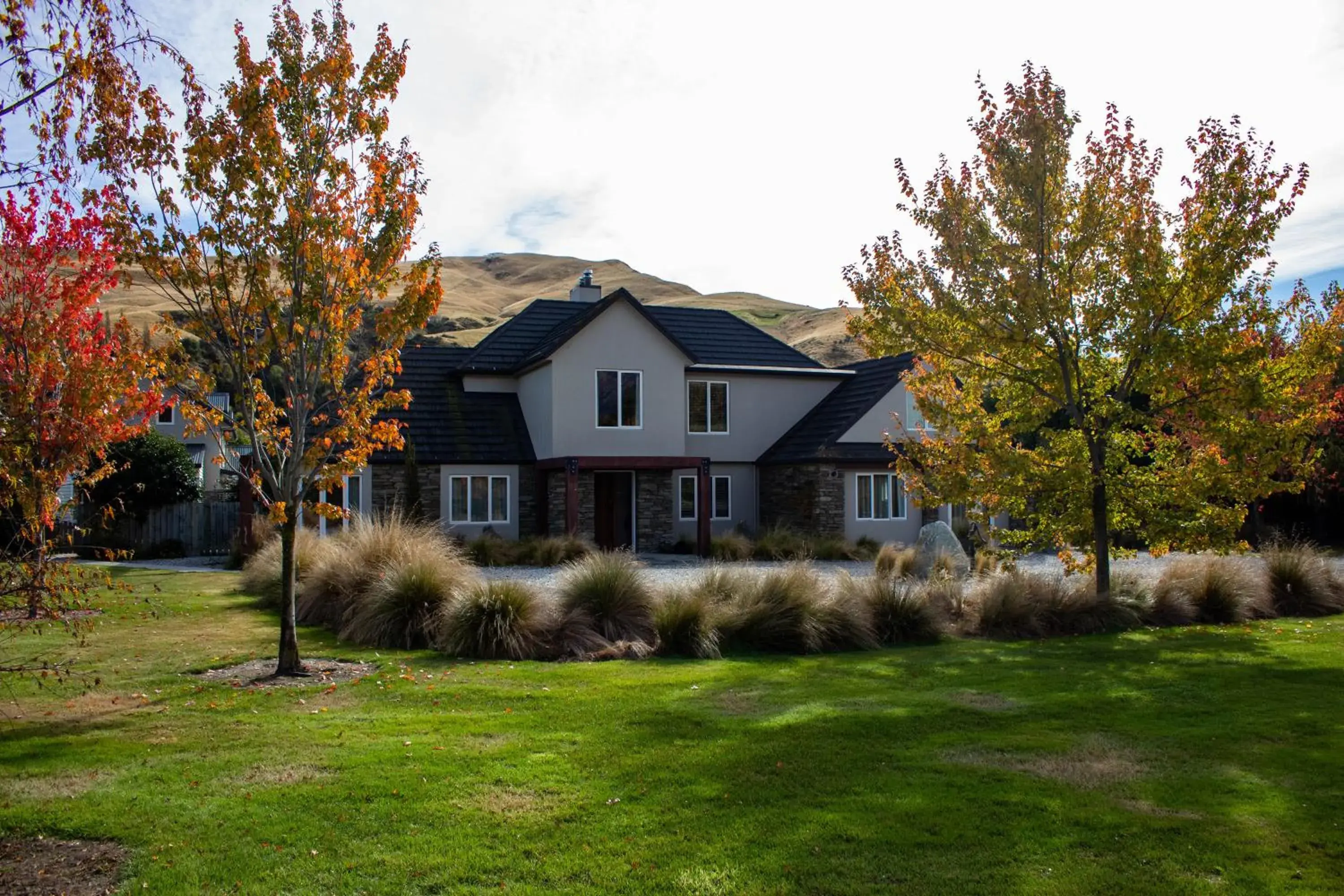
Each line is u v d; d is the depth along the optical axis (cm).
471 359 2975
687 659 1173
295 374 1038
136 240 945
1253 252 1255
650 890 504
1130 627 1420
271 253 1002
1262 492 1349
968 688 994
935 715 870
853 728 822
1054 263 1329
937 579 1530
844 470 2941
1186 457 1497
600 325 2767
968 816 606
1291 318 1443
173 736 788
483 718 853
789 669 1100
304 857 542
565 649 1195
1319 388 1412
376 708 892
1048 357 1359
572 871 526
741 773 692
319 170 1020
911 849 555
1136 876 520
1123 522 1466
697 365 3012
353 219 1036
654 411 2828
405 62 1055
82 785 659
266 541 2255
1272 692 968
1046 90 1323
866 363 3384
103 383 1021
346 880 514
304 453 1088
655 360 2831
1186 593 1526
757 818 602
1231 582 1537
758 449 3206
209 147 934
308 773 687
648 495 2914
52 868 531
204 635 1305
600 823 594
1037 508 1498
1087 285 1350
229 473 3372
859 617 1280
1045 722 847
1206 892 501
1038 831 582
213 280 980
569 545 2366
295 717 855
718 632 1233
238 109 972
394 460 2647
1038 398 1452
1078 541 1479
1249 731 813
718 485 3159
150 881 511
